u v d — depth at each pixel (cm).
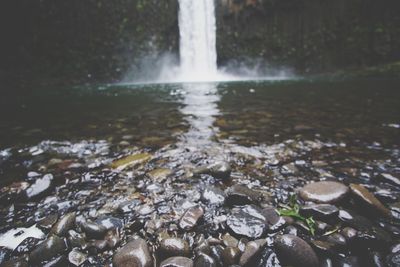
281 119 162
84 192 78
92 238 58
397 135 124
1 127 159
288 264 50
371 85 378
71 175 88
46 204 71
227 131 137
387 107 195
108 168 93
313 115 172
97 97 337
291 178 84
